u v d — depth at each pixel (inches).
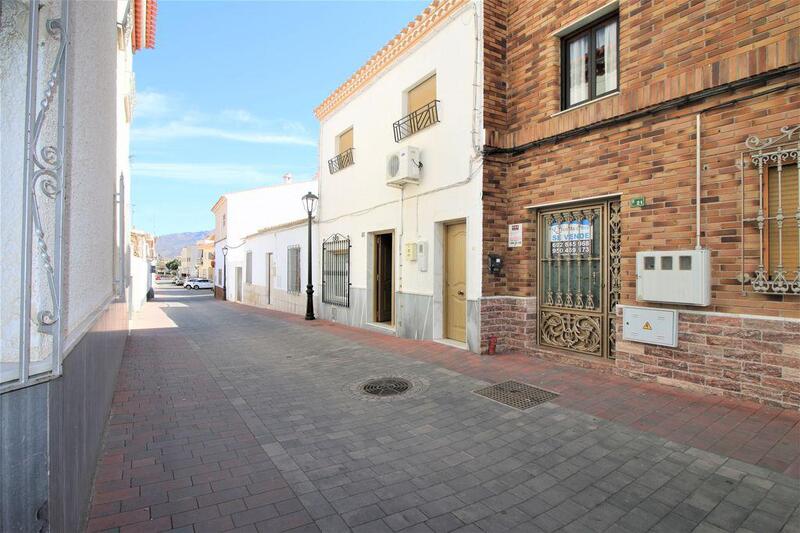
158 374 236.7
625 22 210.8
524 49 266.1
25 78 75.3
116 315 219.5
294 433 154.4
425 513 105.9
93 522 100.4
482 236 265.9
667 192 192.2
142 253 903.1
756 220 163.8
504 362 247.4
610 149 216.2
